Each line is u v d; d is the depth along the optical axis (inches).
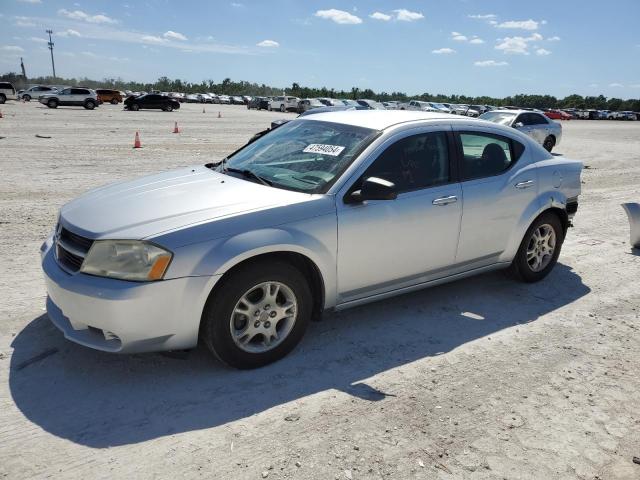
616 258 253.1
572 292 205.9
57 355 141.9
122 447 107.9
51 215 288.5
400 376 139.8
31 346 146.3
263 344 140.7
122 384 130.0
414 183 163.2
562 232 213.8
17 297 177.8
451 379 139.3
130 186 158.6
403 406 126.3
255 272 131.9
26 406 120.0
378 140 157.8
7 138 682.2
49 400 122.5
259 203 137.6
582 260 248.2
